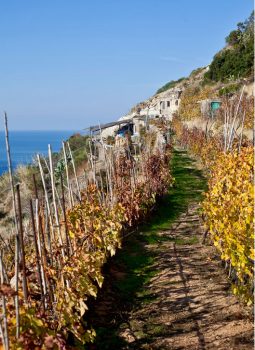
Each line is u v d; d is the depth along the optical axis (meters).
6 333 3.36
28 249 6.03
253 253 5.21
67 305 4.71
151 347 5.13
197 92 46.97
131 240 9.40
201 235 9.59
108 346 5.20
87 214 7.04
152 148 20.45
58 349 4.04
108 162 10.30
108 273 7.41
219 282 6.87
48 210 5.02
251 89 29.19
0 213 15.45
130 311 6.11
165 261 8.05
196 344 5.14
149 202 11.20
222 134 17.36
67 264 5.17
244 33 52.22
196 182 15.87
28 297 4.09
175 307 6.16
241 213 5.99
